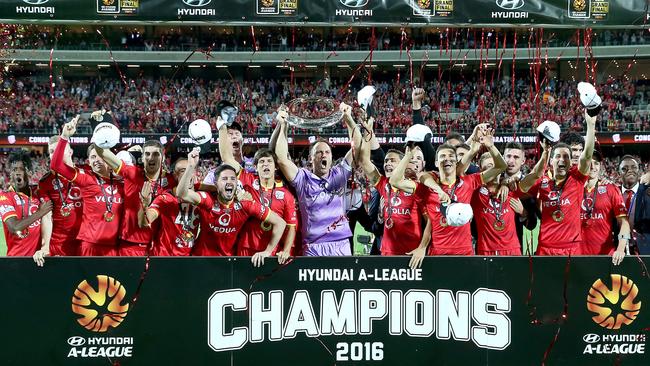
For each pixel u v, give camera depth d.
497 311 6.16
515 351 6.17
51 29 34.03
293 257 6.07
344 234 6.96
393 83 34.75
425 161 7.73
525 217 7.66
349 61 33.81
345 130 29.88
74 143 32.41
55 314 5.91
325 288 6.10
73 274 5.92
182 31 35.12
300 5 7.36
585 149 6.72
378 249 8.31
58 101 34.19
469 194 6.78
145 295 5.97
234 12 7.32
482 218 7.14
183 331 6.00
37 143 32.62
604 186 7.38
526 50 30.58
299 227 7.10
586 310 6.21
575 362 6.21
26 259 5.87
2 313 5.86
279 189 6.71
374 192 8.22
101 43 34.75
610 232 7.41
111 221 6.95
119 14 7.21
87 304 5.93
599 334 6.22
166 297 5.98
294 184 6.84
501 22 7.53
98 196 6.93
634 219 8.20
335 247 6.89
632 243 8.46
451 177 6.73
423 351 6.15
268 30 35.00
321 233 6.86
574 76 33.53
